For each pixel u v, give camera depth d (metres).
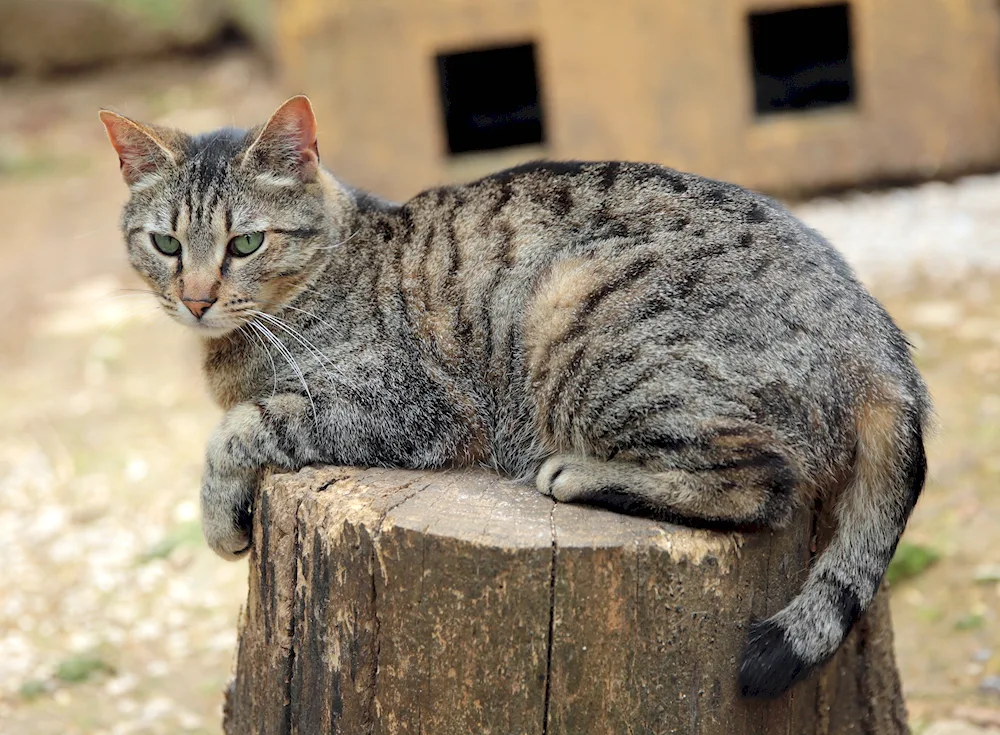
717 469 3.34
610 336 3.51
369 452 3.79
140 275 4.18
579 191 3.82
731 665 3.31
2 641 6.07
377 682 3.25
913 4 9.66
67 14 16.75
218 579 6.63
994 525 6.00
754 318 3.41
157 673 5.83
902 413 3.44
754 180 9.88
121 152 4.09
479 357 3.79
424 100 9.55
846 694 3.89
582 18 9.52
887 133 9.86
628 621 3.18
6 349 9.84
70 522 7.18
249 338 4.02
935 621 5.50
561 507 3.44
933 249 8.89
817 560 3.49
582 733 3.20
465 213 3.95
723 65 9.65
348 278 4.00
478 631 3.16
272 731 3.51
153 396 8.80
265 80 16.38
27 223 12.80
